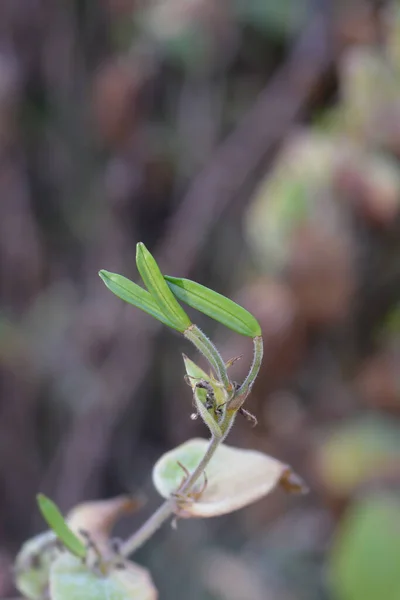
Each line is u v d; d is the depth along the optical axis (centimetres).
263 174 64
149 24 67
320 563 72
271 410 61
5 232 72
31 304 75
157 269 25
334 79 61
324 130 56
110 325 72
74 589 29
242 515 77
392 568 57
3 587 57
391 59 55
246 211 66
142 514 77
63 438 75
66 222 76
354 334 61
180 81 69
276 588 72
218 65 68
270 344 55
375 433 63
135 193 72
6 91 67
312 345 59
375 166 53
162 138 70
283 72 64
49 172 74
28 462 76
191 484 28
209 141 70
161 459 29
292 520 74
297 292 53
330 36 60
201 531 77
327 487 62
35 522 75
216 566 74
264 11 65
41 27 69
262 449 63
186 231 66
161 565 76
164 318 25
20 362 73
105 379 71
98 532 31
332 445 62
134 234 74
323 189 53
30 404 75
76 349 73
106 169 74
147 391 74
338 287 53
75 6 69
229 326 25
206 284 69
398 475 61
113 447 73
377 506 59
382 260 55
